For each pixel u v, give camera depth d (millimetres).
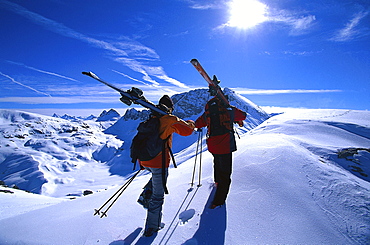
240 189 3566
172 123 2832
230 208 3117
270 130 13031
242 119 3574
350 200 3223
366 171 5332
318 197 3311
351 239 2520
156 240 2629
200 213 3078
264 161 4504
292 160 4512
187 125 2947
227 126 3283
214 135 3271
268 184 3629
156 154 2709
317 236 2555
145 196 3047
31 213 4230
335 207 3076
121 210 3494
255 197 3312
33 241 2875
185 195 3672
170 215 3139
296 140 7309
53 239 2875
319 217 2867
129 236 2760
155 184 2824
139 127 2842
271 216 2902
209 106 3398
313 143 7555
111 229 2947
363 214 2912
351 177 4375
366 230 2633
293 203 3137
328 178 3871
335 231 2637
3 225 3588
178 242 2559
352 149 6359
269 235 2588
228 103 3494
